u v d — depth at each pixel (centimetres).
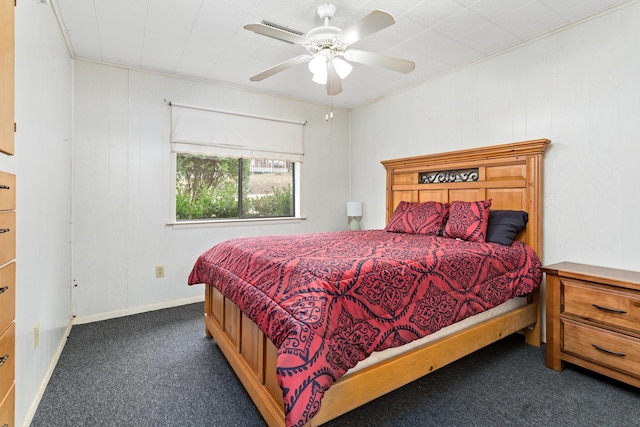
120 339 257
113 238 308
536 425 159
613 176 223
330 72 230
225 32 252
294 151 415
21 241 149
